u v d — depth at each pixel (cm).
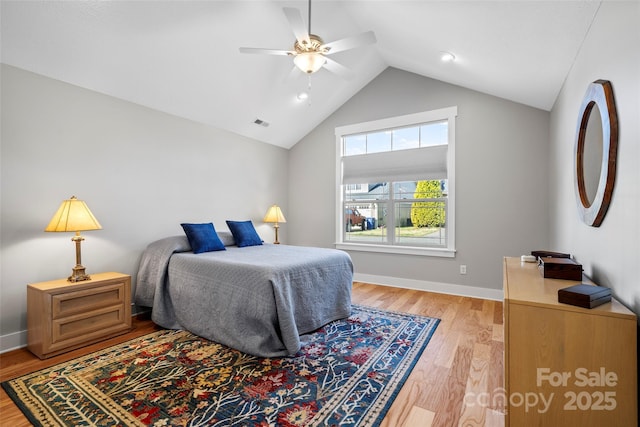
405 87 432
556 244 304
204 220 402
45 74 262
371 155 466
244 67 340
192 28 275
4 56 237
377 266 459
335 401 174
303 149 530
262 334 234
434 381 196
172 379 197
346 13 310
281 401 174
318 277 282
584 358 124
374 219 473
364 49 386
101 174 301
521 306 133
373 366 215
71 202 247
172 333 276
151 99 332
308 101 443
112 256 309
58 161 271
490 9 208
